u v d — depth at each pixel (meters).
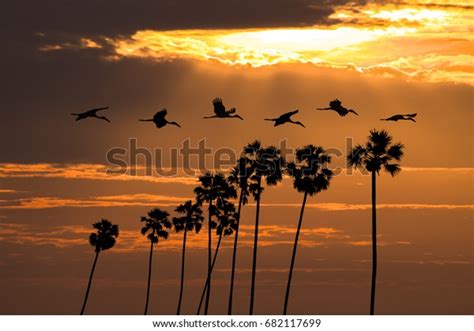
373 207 117.81
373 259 117.31
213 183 151.00
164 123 73.38
